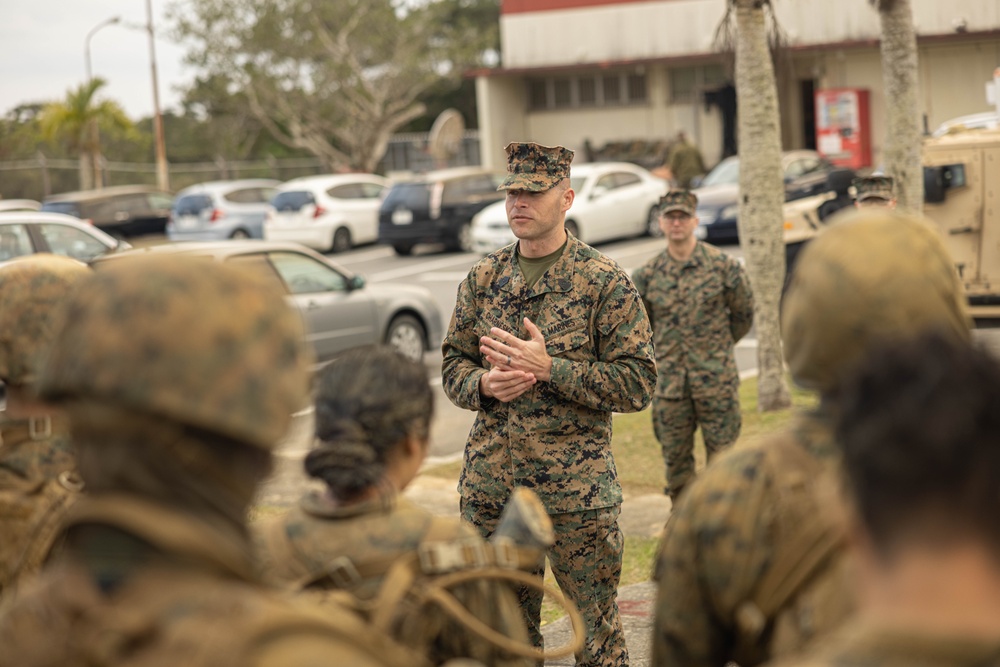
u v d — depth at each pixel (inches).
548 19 1227.9
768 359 359.3
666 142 1202.0
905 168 359.3
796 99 1123.3
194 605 51.8
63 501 90.0
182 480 55.3
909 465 44.4
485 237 817.5
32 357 91.2
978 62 1019.9
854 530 49.3
